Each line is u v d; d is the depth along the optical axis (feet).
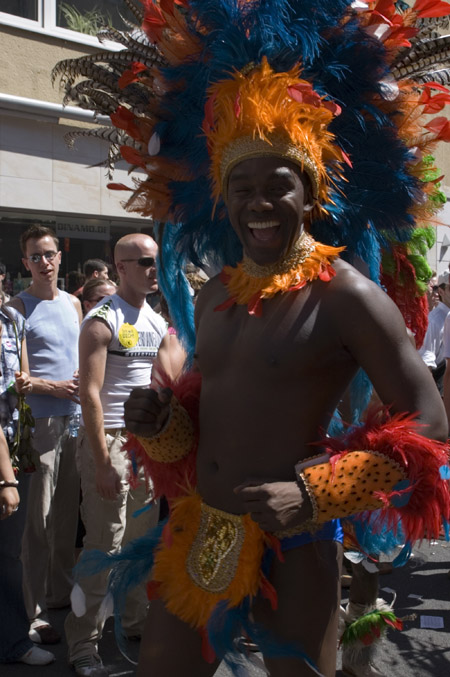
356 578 9.21
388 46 6.16
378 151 6.35
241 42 5.75
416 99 6.54
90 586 10.05
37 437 11.80
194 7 6.16
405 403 5.25
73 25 28.99
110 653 10.91
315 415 5.57
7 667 10.46
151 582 6.13
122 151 6.77
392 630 11.84
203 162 6.41
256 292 5.77
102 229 30.50
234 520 5.75
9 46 27.50
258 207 5.46
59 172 28.91
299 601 5.58
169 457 6.29
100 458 10.06
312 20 5.87
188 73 6.32
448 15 6.36
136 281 10.73
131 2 6.98
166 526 6.19
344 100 6.22
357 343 5.38
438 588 13.75
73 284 24.73
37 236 12.96
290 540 5.63
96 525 10.41
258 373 5.62
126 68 6.68
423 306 8.89
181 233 7.18
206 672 5.98
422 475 5.05
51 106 27.84
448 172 32.45
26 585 11.38
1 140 27.50
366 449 5.18
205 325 6.23
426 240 8.80
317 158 5.67
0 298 10.44
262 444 5.62
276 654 5.41
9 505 9.51
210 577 5.78
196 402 6.42
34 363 12.54
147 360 10.82
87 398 10.11
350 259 6.56
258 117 5.45
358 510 5.17
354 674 9.45
